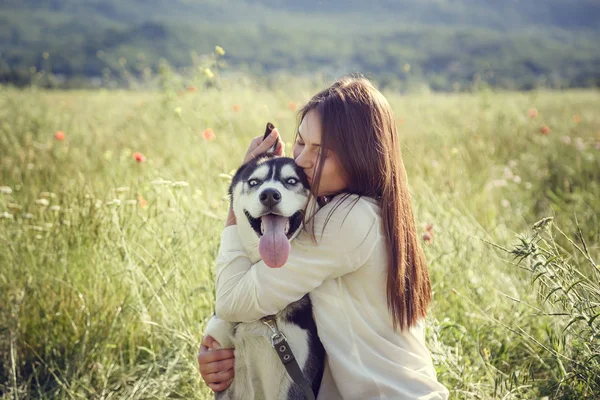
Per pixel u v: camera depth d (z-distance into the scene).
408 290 2.70
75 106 10.84
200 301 4.14
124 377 3.78
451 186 6.12
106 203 4.64
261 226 2.80
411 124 9.68
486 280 4.44
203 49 72.00
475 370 3.52
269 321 2.76
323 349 2.82
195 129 6.74
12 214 4.98
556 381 3.21
